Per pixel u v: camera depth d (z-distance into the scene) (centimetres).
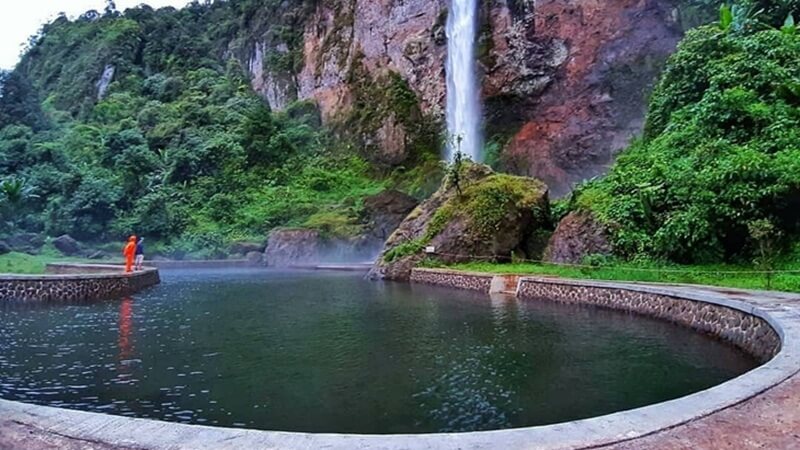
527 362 691
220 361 711
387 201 3347
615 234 1474
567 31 3256
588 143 3133
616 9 3069
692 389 570
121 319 1068
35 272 1789
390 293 1530
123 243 3281
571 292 1260
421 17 4172
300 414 507
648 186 1447
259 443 296
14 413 351
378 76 4494
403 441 298
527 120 3462
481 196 1928
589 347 779
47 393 574
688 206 1320
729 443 303
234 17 6281
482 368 664
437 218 1978
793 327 600
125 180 3681
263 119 4472
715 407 356
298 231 3117
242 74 5753
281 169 4234
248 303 1316
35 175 3434
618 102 3044
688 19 2725
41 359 724
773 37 1484
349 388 587
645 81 2933
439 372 647
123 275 1554
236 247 3238
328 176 4191
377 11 4541
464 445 291
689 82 1712
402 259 1966
